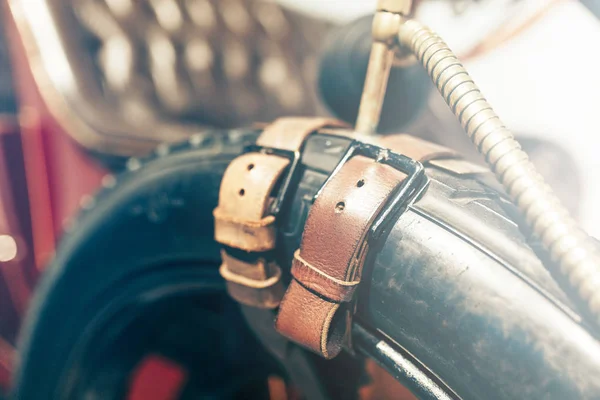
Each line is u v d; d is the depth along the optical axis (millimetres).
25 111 738
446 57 358
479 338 344
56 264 547
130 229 493
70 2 753
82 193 679
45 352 558
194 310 538
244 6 1030
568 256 324
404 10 382
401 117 442
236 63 961
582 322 329
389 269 364
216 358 565
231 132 477
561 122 895
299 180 399
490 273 345
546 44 896
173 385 571
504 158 341
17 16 702
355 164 372
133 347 547
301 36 1111
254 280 399
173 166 475
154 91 802
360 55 426
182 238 479
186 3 924
